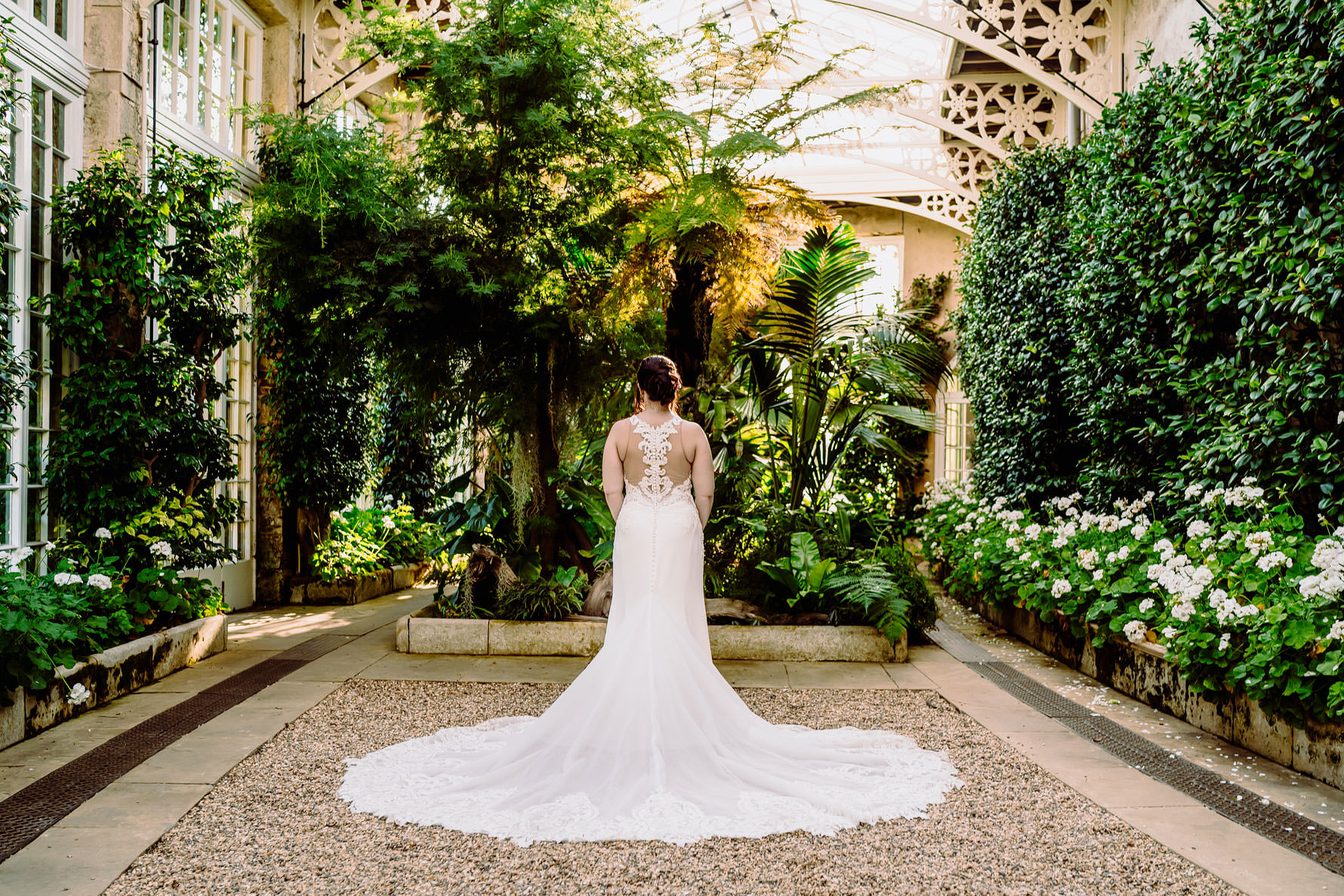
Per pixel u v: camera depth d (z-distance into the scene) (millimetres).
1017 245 9641
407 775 3500
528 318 6871
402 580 10586
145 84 6926
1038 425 9133
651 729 3402
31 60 5855
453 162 6957
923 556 11719
